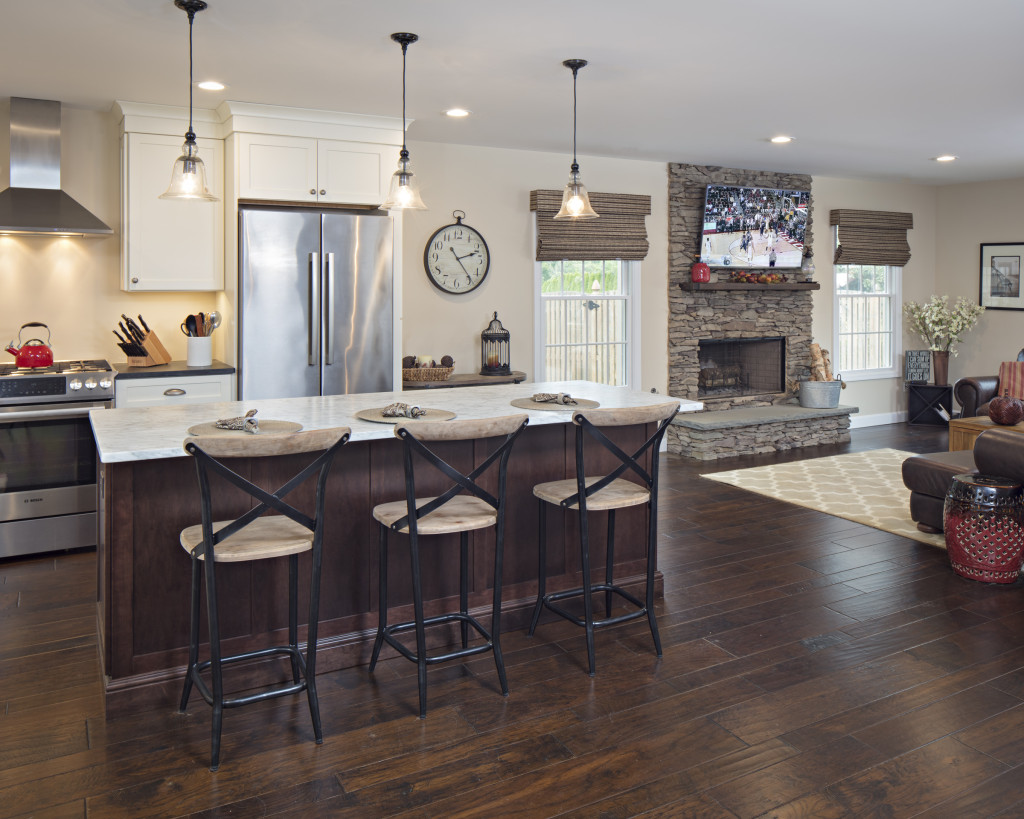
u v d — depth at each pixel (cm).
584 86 449
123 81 435
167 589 278
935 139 611
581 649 323
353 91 458
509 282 663
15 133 467
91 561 434
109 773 237
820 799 224
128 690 271
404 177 375
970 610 365
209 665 265
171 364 518
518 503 344
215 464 236
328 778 234
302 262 507
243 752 248
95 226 467
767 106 499
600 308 717
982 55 392
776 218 781
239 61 399
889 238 862
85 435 444
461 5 323
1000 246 852
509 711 274
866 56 394
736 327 782
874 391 896
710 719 268
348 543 308
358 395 387
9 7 325
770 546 460
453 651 297
